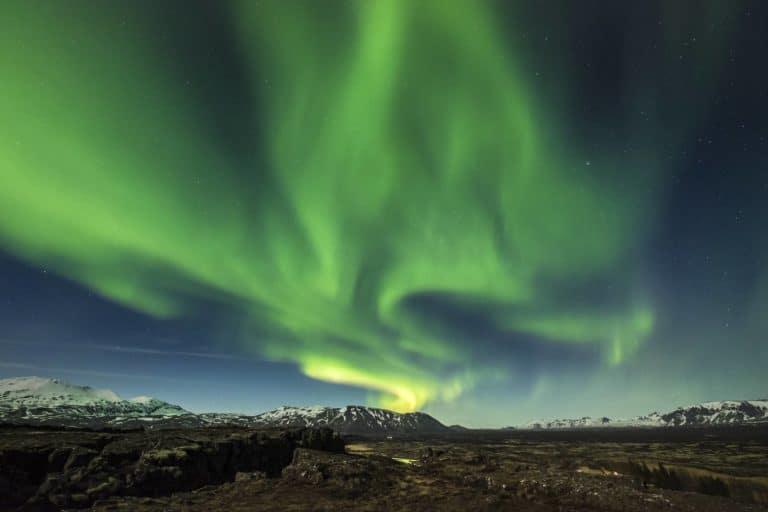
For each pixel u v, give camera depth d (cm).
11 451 4016
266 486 4656
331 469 5153
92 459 4238
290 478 5056
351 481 4838
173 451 4725
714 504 4438
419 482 5116
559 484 4925
